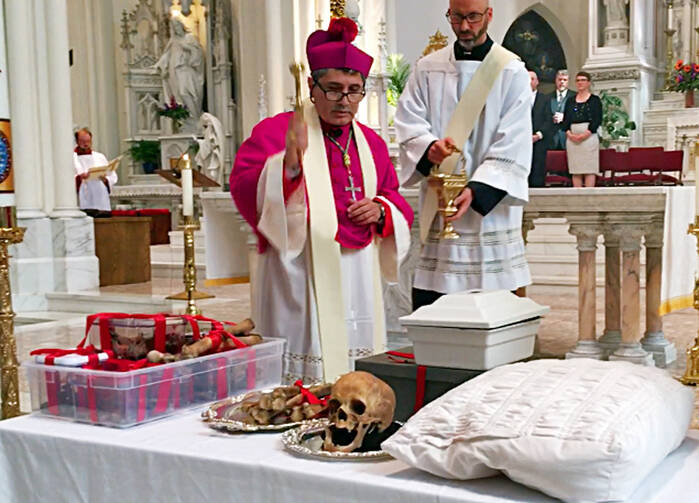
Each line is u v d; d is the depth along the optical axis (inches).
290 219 130.6
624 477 58.4
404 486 62.8
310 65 129.0
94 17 749.9
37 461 80.3
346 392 73.0
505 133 160.7
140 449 74.1
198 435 78.0
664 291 219.6
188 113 684.7
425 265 175.8
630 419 61.4
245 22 551.2
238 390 92.9
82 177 493.0
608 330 246.5
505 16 689.6
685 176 502.3
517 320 83.4
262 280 138.3
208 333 92.2
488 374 70.8
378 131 490.3
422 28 616.1
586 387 65.4
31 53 430.3
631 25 652.7
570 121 426.3
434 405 67.9
